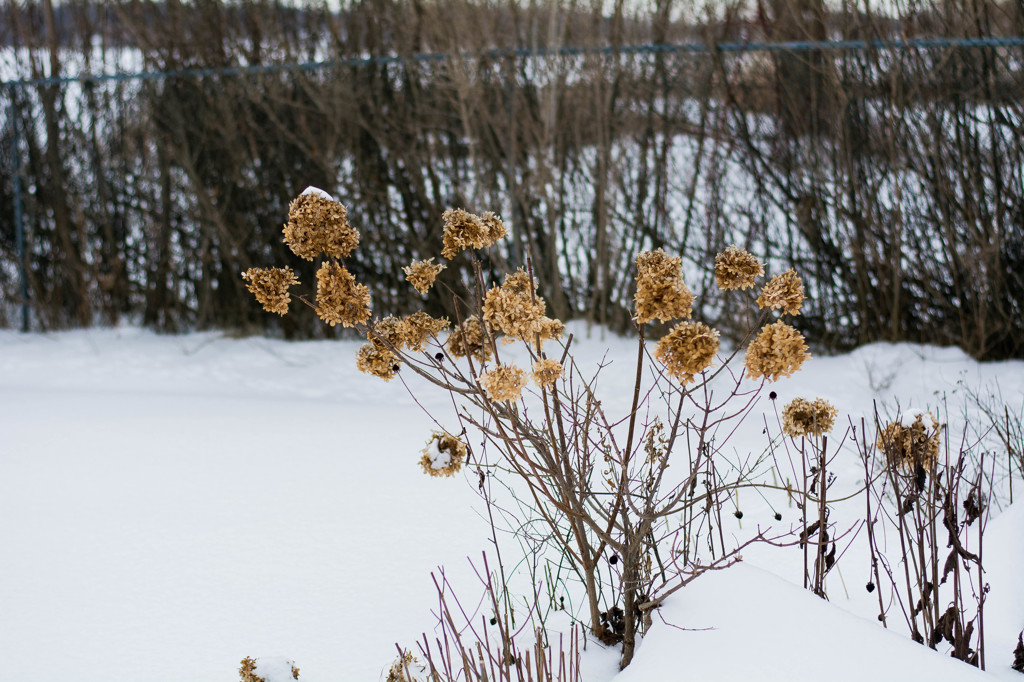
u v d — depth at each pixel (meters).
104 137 9.24
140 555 3.73
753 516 3.85
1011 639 2.79
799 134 7.51
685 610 2.44
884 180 7.33
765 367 2.52
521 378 2.39
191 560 3.67
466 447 2.84
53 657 2.94
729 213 7.75
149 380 7.55
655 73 7.81
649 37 7.88
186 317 9.25
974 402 5.94
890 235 7.32
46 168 9.42
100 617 3.21
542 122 8.10
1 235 9.61
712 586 2.53
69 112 9.28
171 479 4.70
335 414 6.14
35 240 9.52
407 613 3.17
